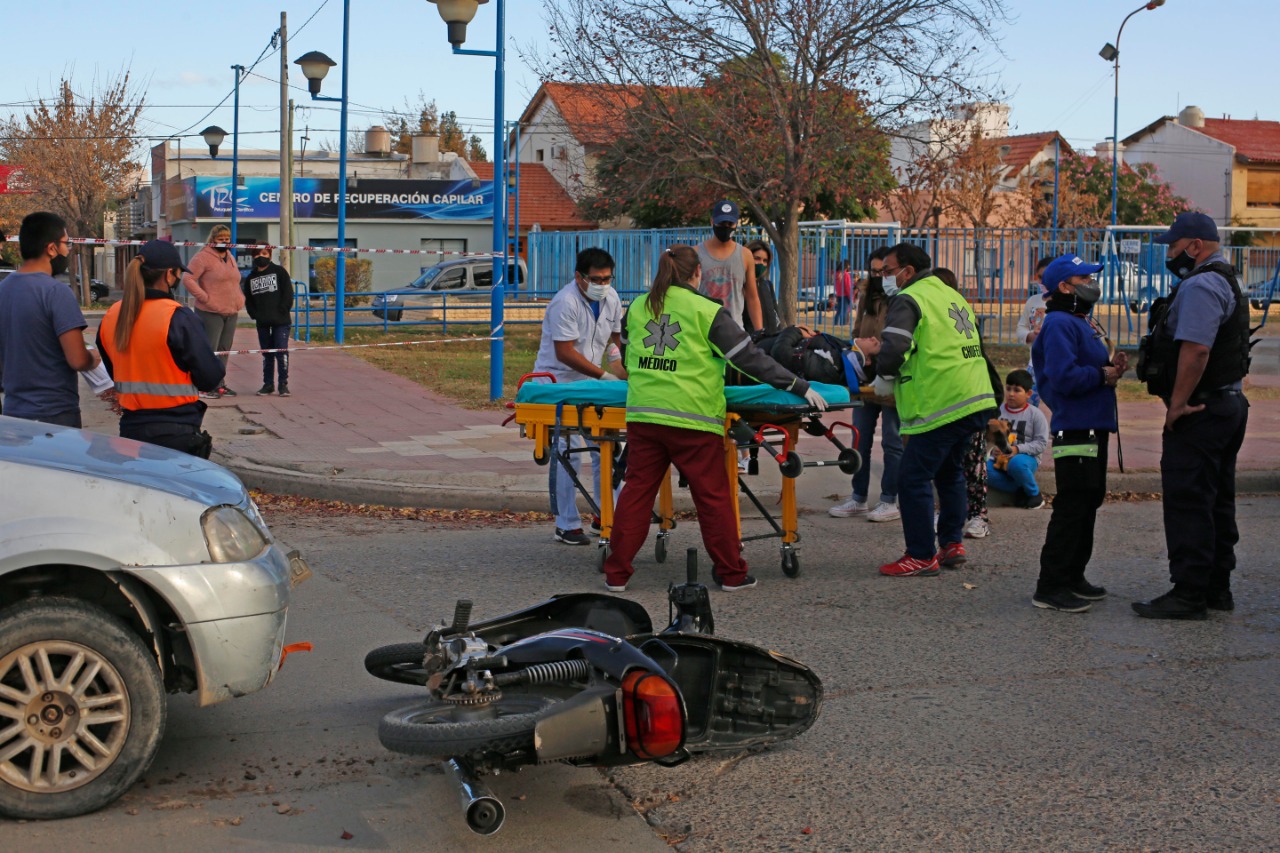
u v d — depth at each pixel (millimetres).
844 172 24766
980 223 42312
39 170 48625
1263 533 9336
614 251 28422
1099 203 48156
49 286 6566
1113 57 37594
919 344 7574
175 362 6344
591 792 4531
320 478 10500
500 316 15859
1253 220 55406
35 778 4141
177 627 4371
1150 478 11086
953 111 24094
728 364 7156
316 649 6195
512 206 47625
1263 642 6453
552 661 4465
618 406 7715
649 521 7336
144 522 4305
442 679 4340
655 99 23219
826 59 22500
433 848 4070
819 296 22672
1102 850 4090
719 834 4203
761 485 10867
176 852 3994
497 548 8625
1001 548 8688
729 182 23734
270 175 47219
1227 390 6699
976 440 8945
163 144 52625
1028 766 4781
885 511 9578
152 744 4289
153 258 6336
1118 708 5434
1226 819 4324
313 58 23172
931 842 4145
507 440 12664
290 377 18141
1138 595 7406
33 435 4828
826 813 4367
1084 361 6891
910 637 6492
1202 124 57688
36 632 4098
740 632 6555
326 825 4223
